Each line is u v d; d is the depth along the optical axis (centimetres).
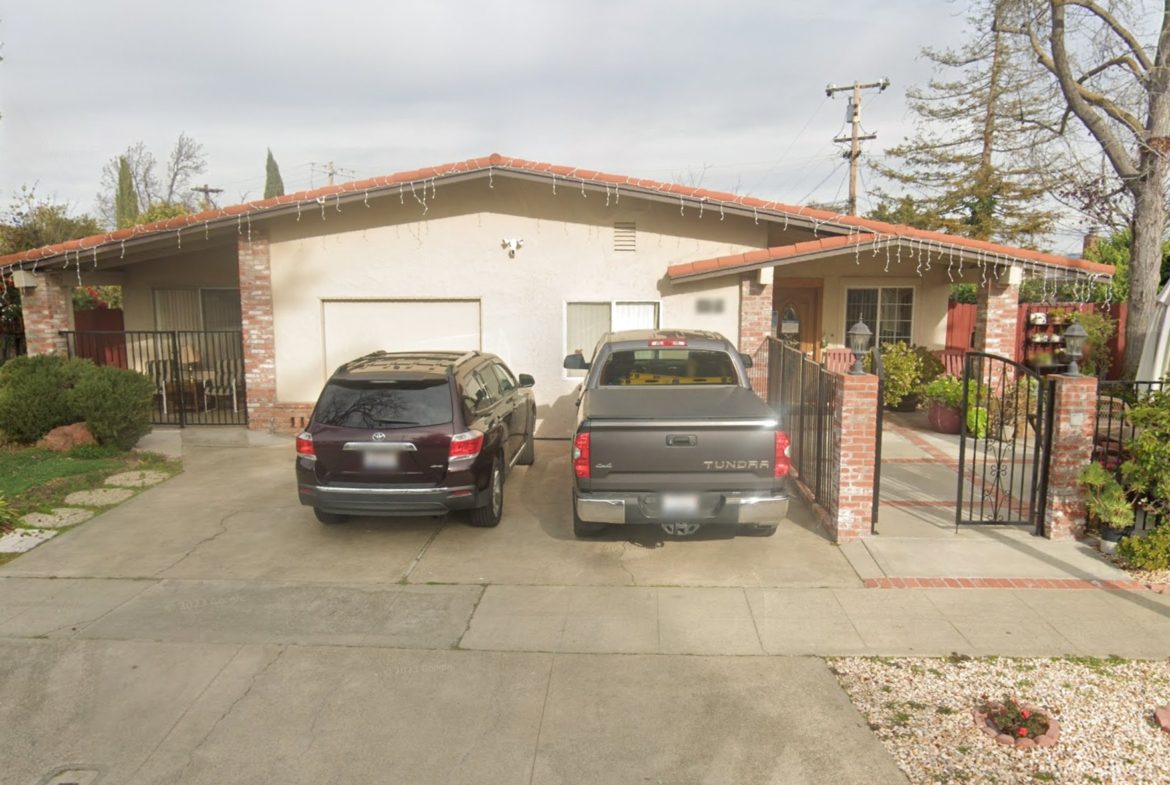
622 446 638
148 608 588
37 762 402
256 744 415
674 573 643
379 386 712
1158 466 625
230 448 1138
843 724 427
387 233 1196
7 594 615
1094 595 588
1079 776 381
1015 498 833
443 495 695
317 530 769
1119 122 1401
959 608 568
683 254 1171
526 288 1191
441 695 462
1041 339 1582
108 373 1076
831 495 725
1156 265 1366
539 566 667
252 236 1198
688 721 432
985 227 2991
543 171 1095
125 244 1183
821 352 1492
